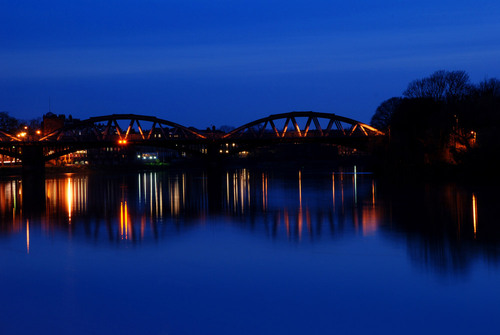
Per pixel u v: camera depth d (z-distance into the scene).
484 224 51.03
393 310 27.84
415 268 34.97
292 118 153.75
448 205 65.50
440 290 30.53
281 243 43.47
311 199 77.50
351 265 35.97
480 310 27.58
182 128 158.88
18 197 87.31
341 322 26.58
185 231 49.91
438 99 134.00
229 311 28.06
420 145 118.56
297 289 31.19
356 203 70.50
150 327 26.27
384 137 132.62
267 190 95.94
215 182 122.88
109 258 38.91
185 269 35.62
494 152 94.12
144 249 41.75
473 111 101.50
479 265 35.56
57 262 37.84
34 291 31.36
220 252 40.38
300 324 26.44
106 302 29.47
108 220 57.91
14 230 51.34
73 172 174.00
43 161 155.38
